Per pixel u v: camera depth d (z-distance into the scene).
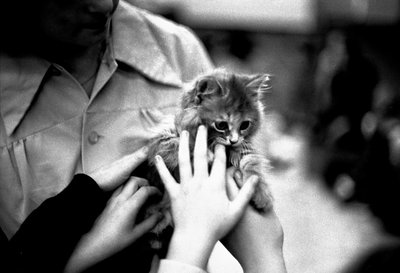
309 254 2.13
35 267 0.78
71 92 0.88
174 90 0.97
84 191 0.81
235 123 0.85
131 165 0.85
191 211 0.80
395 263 1.25
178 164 0.86
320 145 3.24
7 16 0.84
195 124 0.86
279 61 4.19
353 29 4.07
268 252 0.83
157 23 1.02
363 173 2.61
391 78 3.98
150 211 0.86
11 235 0.86
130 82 0.94
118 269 0.84
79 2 0.78
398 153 2.43
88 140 0.88
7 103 0.84
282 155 3.12
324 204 2.71
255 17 4.03
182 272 0.76
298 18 4.17
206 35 3.89
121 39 0.93
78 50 0.86
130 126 0.91
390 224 2.29
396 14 4.05
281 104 4.21
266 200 0.85
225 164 0.84
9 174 0.84
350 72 3.17
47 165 0.86
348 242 2.21
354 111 3.10
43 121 0.86
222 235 0.80
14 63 0.85
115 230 0.80
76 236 0.80
